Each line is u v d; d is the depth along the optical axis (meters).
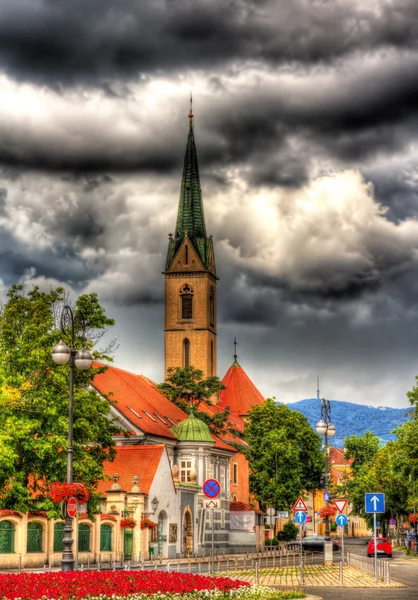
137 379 102.31
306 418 117.62
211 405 116.25
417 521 87.81
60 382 56.28
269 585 43.09
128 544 67.44
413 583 45.50
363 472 135.12
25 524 53.09
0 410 54.38
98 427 58.09
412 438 75.44
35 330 57.19
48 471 55.75
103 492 72.75
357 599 35.00
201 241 155.25
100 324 62.09
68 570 33.72
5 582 29.11
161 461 77.50
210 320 156.00
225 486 98.56
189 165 159.38
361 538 195.25
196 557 82.38
